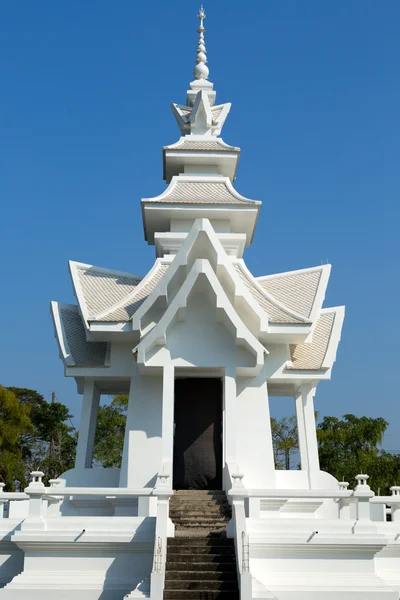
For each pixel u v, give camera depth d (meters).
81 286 26.33
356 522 17.94
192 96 33.28
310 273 27.20
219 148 30.30
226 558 16.75
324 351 25.36
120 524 18.05
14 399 60.31
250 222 28.64
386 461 59.59
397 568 18.81
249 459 23.50
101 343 25.91
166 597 15.33
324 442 63.00
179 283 23.11
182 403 24.89
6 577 18.58
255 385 24.31
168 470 20.52
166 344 22.38
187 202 27.66
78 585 17.30
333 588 17.06
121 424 61.16
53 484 23.67
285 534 17.64
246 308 23.06
